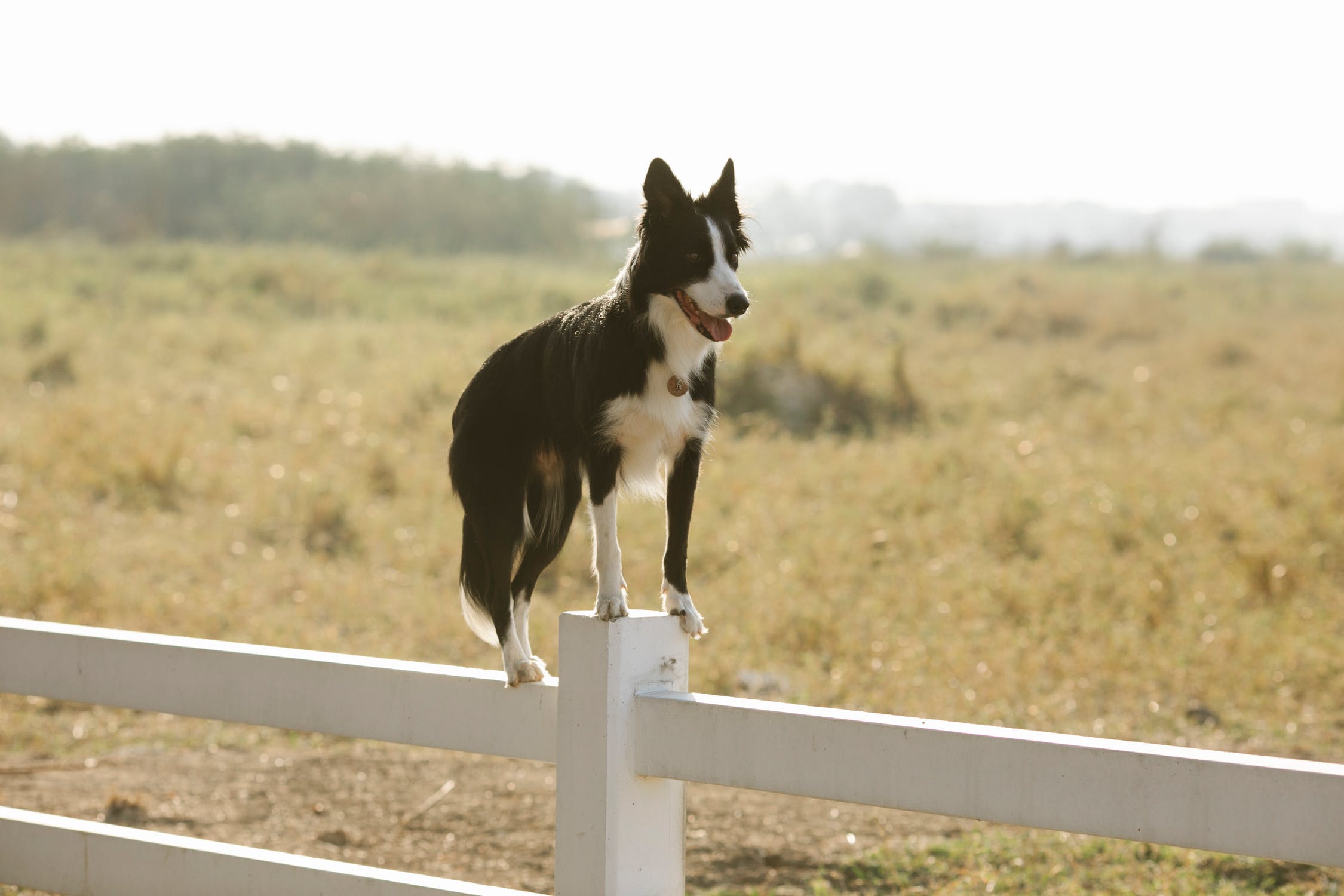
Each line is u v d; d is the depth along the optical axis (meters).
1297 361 23.27
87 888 4.20
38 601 10.20
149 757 7.86
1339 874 5.89
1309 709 8.03
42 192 59.12
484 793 7.29
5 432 15.55
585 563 11.20
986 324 28.81
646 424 4.49
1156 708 8.05
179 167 61.75
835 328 25.80
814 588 10.57
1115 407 18.50
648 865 3.55
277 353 22.30
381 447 14.98
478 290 32.44
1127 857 6.07
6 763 7.73
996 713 7.88
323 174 60.91
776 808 7.04
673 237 4.55
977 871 5.91
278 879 3.90
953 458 14.98
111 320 24.67
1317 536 11.52
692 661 8.77
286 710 3.92
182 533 12.31
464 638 9.61
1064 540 11.61
